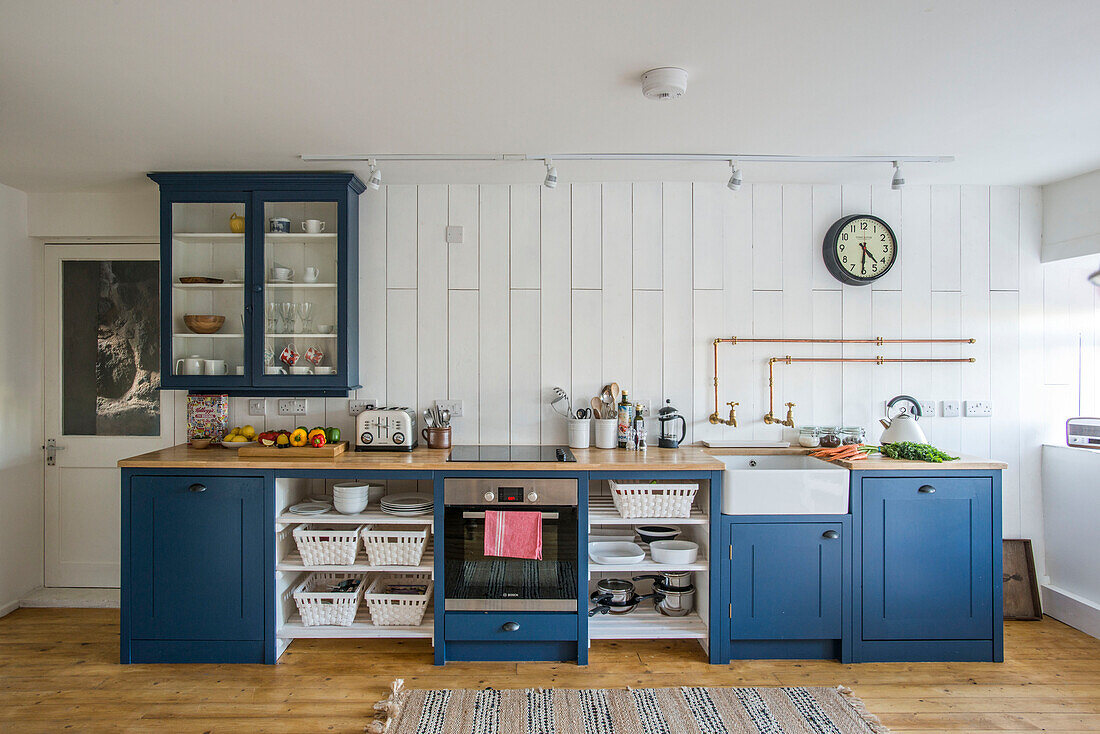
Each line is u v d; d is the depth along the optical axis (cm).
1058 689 275
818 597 297
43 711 254
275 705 260
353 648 313
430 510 315
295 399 356
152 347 380
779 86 230
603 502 329
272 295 331
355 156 305
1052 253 355
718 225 357
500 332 355
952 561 300
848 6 177
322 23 185
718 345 357
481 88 231
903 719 251
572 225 356
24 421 367
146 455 314
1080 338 364
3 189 350
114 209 365
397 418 327
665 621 308
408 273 355
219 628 295
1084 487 337
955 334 361
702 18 183
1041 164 320
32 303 374
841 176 342
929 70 217
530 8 177
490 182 352
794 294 359
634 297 356
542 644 300
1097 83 227
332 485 350
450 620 294
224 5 175
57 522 377
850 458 308
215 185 329
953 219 360
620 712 253
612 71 218
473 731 239
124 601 295
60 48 200
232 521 295
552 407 354
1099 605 329
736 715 251
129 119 259
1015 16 182
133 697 265
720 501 297
